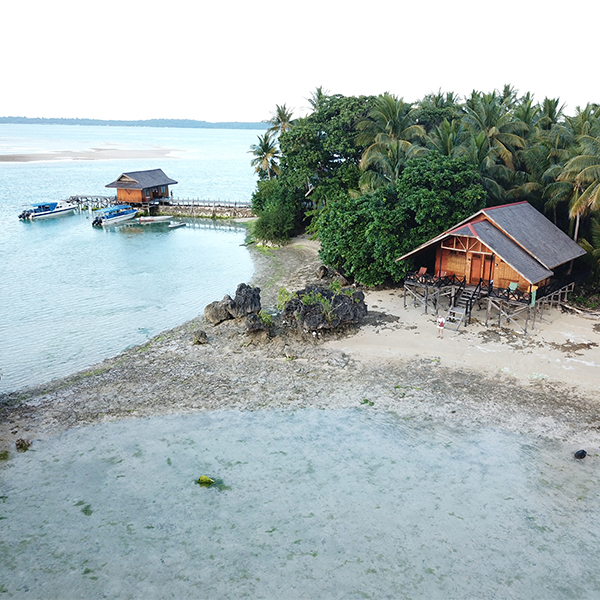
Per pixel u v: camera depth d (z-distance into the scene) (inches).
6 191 4471.0
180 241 2647.6
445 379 1068.5
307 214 2488.9
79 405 1010.7
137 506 735.7
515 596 582.9
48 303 1625.2
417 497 742.5
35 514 723.4
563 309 1402.6
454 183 1523.1
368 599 581.9
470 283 1435.8
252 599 585.9
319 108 2458.2
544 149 1716.3
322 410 976.9
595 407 951.6
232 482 781.9
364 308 1337.4
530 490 751.7
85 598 592.1
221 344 1279.5
